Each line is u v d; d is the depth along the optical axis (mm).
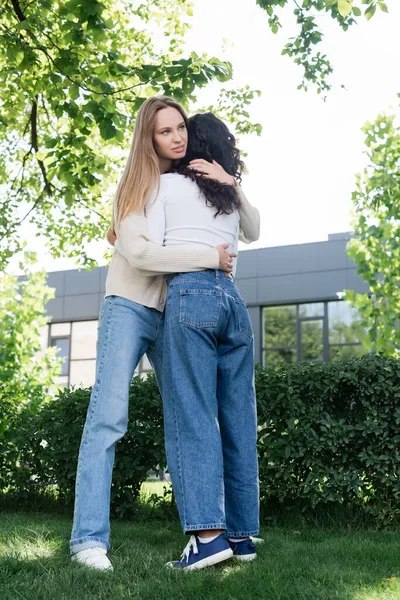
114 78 5484
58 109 5637
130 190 2637
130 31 9422
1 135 10047
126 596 1978
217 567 2416
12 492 5188
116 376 2592
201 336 2502
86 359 18297
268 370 4492
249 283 16828
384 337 7938
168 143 2740
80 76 5520
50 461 4895
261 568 2363
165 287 2715
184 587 2072
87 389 4973
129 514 4535
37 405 6367
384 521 3988
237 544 2596
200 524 2354
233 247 2770
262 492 4258
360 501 4176
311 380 4297
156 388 4586
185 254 2537
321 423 4238
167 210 2654
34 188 9750
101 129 5309
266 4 5473
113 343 2615
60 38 6422
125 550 2672
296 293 16297
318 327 16203
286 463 4258
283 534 3586
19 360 8281
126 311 2635
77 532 2432
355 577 2250
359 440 4145
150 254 2527
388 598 1973
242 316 2625
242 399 2627
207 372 2508
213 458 2424
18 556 2381
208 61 5328
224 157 2857
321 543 3086
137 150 2699
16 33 5535
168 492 4527
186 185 2689
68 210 10000
